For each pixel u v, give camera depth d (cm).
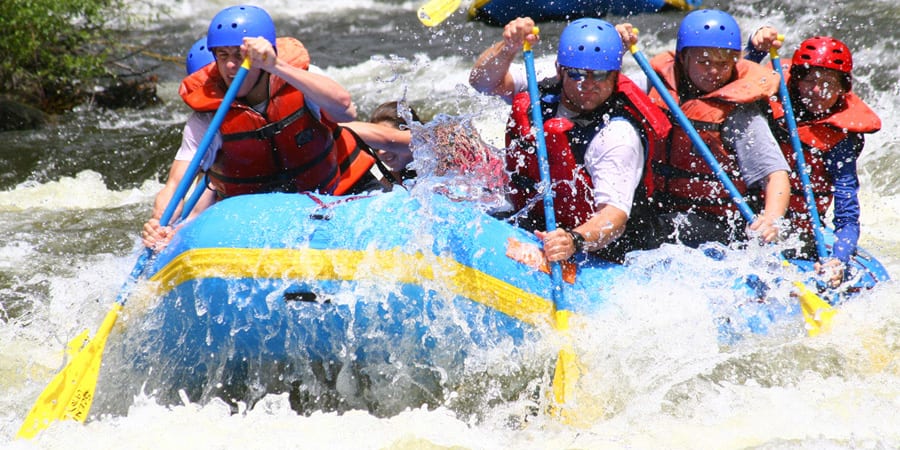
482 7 5031
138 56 4488
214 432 1312
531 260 1392
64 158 3027
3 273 2027
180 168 1536
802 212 1684
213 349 1372
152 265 1411
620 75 1432
